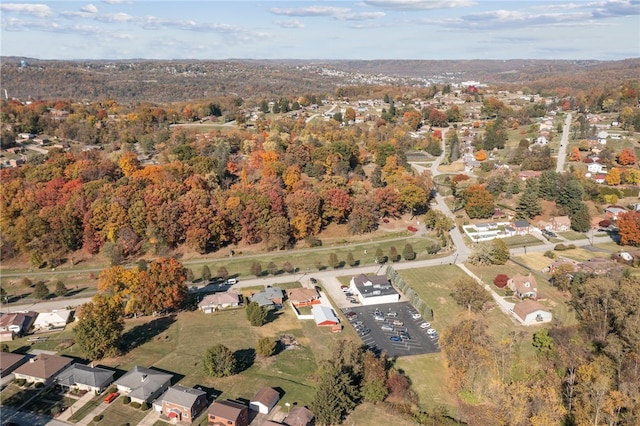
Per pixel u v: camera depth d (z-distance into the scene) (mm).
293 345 100375
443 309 115000
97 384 83625
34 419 77250
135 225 147250
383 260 144000
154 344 100500
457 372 85875
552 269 130500
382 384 82438
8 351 97688
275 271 136750
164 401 78188
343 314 114125
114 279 110125
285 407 80438
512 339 96000
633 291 96000
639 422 68625
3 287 129125
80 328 92938
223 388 85438
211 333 105125
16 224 144875
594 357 86062
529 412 76000
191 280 132250
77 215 147375
